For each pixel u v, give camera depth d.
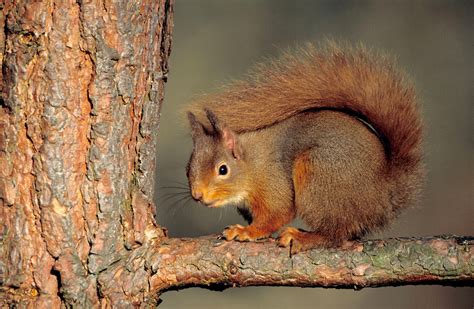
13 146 6.88
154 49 7.39
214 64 22.28
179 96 21.55
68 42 6.83
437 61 21.55
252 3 23.02
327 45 9.27
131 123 7.26
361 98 8.76
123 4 6.96
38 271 6.95
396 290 17.62
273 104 9.17
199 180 9.30
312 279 7.17
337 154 8.48
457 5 22.02
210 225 18.36
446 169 19.06
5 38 6.81
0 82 6.85
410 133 8.52
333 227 8.34
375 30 22.31
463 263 6.83
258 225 9.06
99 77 6.95
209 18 23.00
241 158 9.27
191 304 17.58
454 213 18.27
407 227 18.03
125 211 7.23
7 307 6.95
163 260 7.27
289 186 9.05
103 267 7.08
